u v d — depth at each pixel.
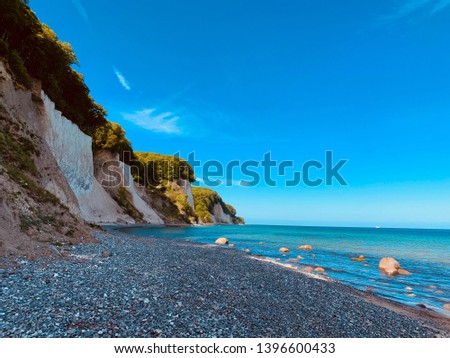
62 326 5.88
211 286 11.46
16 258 10.44
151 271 12.16
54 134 40.03
